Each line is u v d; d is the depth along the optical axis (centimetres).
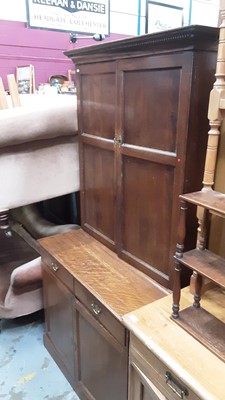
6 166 173
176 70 108
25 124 164
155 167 127
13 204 182
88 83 161
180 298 116
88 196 183
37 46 298
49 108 170
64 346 177
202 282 116
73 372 171
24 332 218
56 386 176
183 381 90
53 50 307
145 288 135
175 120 113
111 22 329
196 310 114
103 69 145
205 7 381
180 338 103
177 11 361
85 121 171
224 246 122
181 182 115
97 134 162
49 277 179
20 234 282
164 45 109
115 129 145
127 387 124
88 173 179
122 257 158
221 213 90
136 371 115
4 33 280
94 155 169
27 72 289
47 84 300
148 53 117
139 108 128
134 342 112
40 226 250
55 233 217
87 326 146
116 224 158
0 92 188
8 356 197
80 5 307
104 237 174
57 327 182
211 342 99
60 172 193
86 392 161
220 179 112
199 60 102
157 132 122
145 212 137
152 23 351
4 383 178
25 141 172
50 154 186
